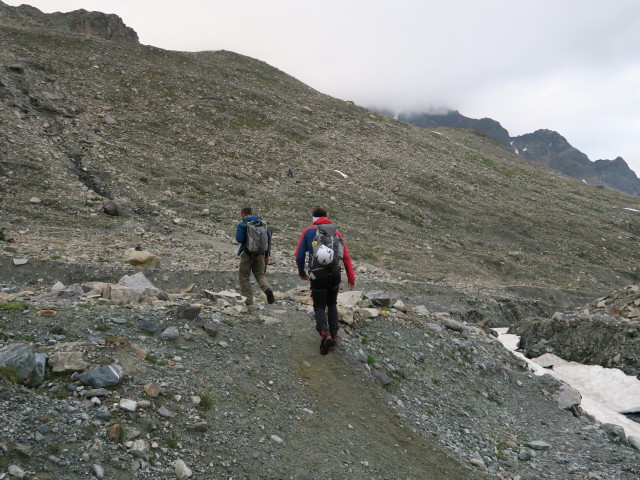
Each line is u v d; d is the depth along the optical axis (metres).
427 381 8.30
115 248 16.83
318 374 6.89
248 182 39.31
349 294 10.89
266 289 8.28
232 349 6.59
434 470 5.81
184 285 14.76
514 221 49.97
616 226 58.47
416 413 7.18
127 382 4.97
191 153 41.66
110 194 27.89
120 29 82.75
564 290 34.03
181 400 5.04
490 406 8.63
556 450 7.57
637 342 12.52
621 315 16.12
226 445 4.71
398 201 45.62
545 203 60.88
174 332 6.32
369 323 9.24
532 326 14.65
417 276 28.52
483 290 28.17
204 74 66.38
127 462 4.04
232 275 16.02
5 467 3.54
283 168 45.25
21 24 62.78
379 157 57.28
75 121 37.97
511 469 6.70
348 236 34.50
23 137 30.78
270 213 34.09
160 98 52.12
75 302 7.12
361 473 5.11
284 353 7.08
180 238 22.69
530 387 10.11
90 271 13.31
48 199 23.12
